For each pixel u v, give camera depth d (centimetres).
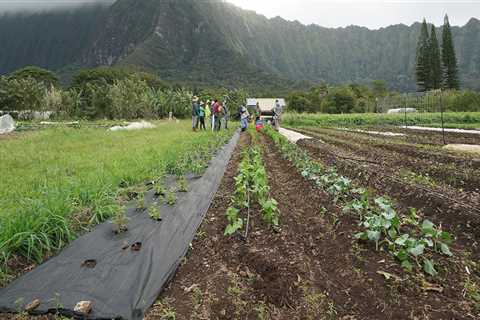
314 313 282
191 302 296
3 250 340
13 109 3456
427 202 535
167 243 396
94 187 550
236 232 438
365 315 281
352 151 1161
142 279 320
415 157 1008
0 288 310
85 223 453
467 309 285
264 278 328
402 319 273
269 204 450
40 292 300
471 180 649
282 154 1106
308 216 507
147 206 521
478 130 2169
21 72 6962
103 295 296
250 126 2567
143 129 1995
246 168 659
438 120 3009
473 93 4134
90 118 3719
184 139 1380
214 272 347
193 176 747
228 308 288
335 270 348
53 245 388
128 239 402
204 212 518
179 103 4947
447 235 362
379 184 680
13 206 466
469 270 346
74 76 7094
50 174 682
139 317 271
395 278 325
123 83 4038
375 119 3073
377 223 391
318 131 2264
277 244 400
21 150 990
